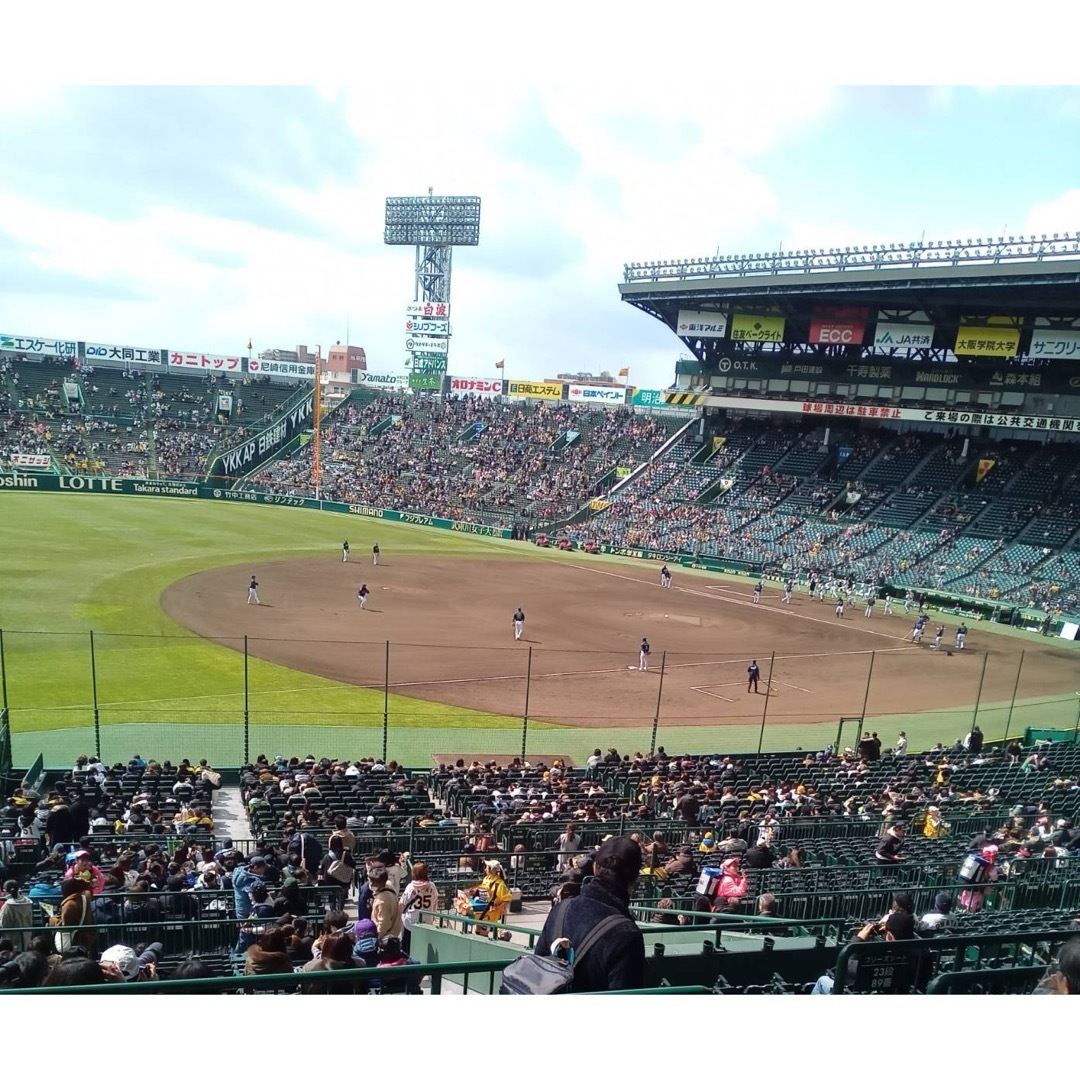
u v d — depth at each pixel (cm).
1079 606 6250
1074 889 1645
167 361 11744
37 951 858
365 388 15175
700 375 9238
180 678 3641
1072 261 5919
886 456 8512
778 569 7575
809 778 2786
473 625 4988
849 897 1505
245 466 10969
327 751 3039
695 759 2930
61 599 4756
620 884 564
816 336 7844
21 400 10731
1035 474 7619
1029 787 2766
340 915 1071
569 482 9881
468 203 12469
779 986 898
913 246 6706
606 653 4625
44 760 2766
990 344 7044
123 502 8981
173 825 2048
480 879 1662
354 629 4669
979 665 5003
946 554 7188
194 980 587
